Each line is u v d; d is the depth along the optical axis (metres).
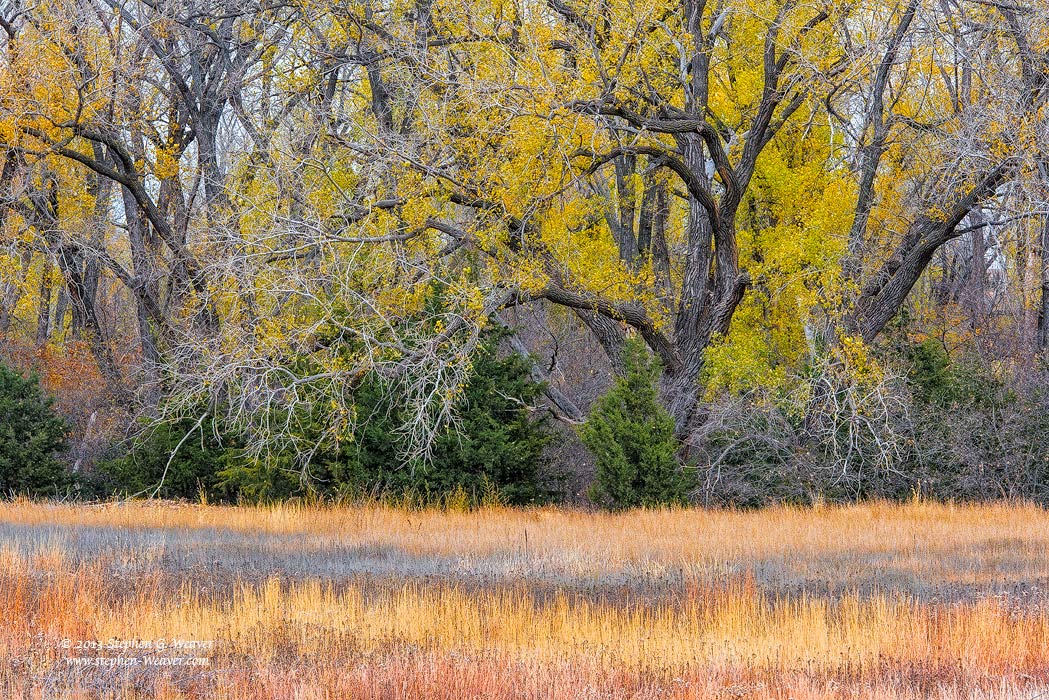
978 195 45.34
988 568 27.52
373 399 44.56
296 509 41.50
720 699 16.22
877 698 16.03
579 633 20.42
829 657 18.77
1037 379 47.84
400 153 40.03
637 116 42.81
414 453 43.94
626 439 43.91
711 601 22.64
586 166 41.56
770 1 45.66
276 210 41.41
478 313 39.19
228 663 18.48
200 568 27.16
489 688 16.47
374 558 29.48
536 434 47.19
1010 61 44.25
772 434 45.81
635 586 25.08
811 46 46.53
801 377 47.38
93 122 47.69
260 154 47.44
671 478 43.59
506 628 20.55
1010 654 18.67
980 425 45.47
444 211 44.28
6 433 49.19
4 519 37.56
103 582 24.41
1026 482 44.75
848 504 43.69
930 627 20.25
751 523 36.75
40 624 20.61
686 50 46.41
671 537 33.22
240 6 49.06
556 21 45.81
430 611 21.41
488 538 33.31
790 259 45.69
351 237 39.91
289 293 39.81
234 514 39.78
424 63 41.25
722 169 46.47
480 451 44.62
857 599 21.72
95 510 40.91
